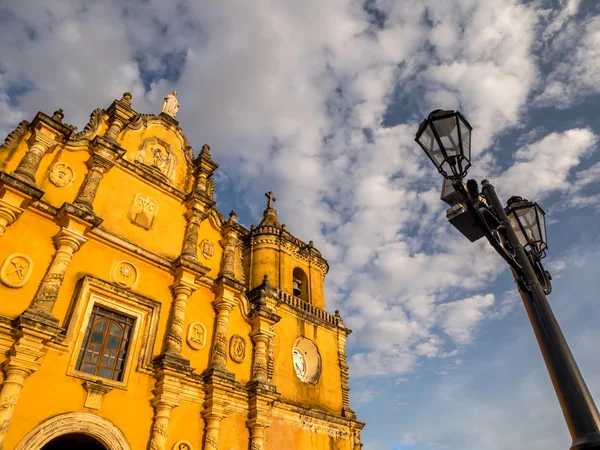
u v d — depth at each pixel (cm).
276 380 2119
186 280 1875
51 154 1723
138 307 1702
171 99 2462
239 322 2109
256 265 2684
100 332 1574
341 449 2194
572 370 508
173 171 2200
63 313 1482
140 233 1889
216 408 1709
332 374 2441
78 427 1351
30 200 1512
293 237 2894
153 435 1502
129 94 2177
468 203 607
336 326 2628
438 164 637
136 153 2072
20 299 1401
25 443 1229
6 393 1229
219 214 2270
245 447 1809
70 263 1581
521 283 604
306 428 2097
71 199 1708
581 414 473
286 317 2386
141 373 1591
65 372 1398
